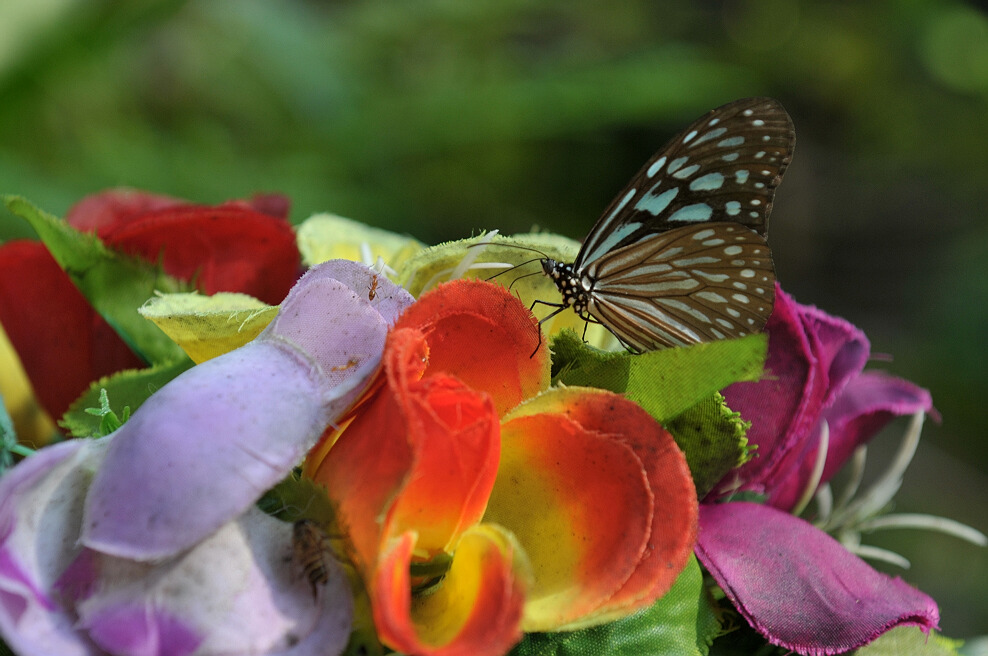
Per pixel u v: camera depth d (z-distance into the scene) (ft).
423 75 5.00
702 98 5.86
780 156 1.60
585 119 4.96
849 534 1.61
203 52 4.50
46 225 1.53
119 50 3.30
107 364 1.60
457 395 1.28
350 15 5.07
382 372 1.28
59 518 1.27
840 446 1.60
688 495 1.30
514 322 1.33
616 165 7.07
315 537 1.26
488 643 1.23
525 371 1.35
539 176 6.61
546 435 1.32
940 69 9.78
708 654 1.45
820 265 9.77
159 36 4.42
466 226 5.76
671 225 1.62
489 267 1.47
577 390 1.31
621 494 1.30
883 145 9.93
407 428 1.25
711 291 1.61
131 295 1.54
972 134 9.84
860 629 1.40
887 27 9.72
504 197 6.14
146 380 1.48
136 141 3.96
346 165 4.38
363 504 1.26
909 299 9.29
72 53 2.78
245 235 1.60
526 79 5.11
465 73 5.07
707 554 1.42
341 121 4.40
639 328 1.63
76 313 1.60
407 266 1.46
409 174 5.08
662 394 1.38
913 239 9.64
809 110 9.87
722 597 1.48
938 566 6.56
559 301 1.50
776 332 1.52
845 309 9.45
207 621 1.25
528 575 1.24
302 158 4.22
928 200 9.77
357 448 1.28
